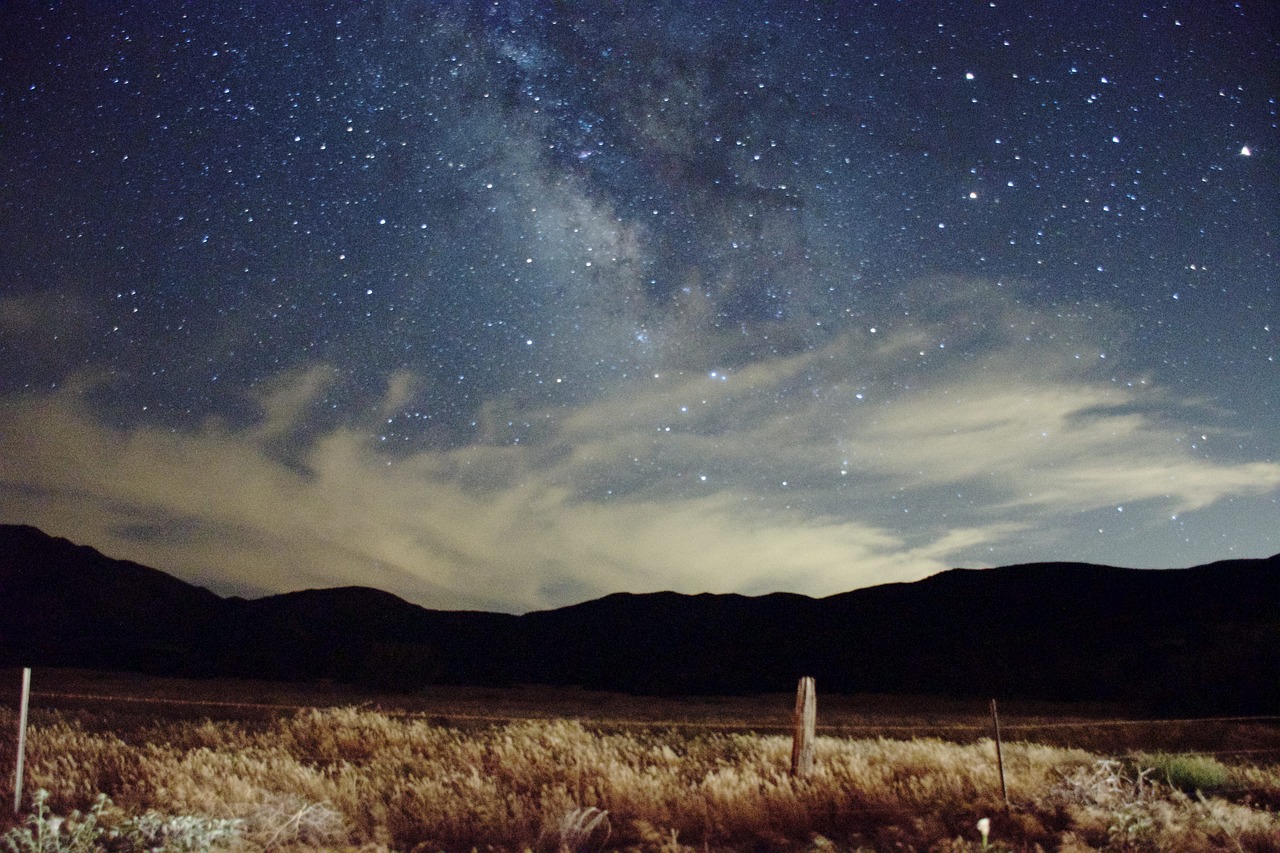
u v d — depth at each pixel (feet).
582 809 22.22
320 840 19.02
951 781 26.04
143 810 20.63
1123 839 19.33
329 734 36.32
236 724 43.50
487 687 149.89
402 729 38.96
